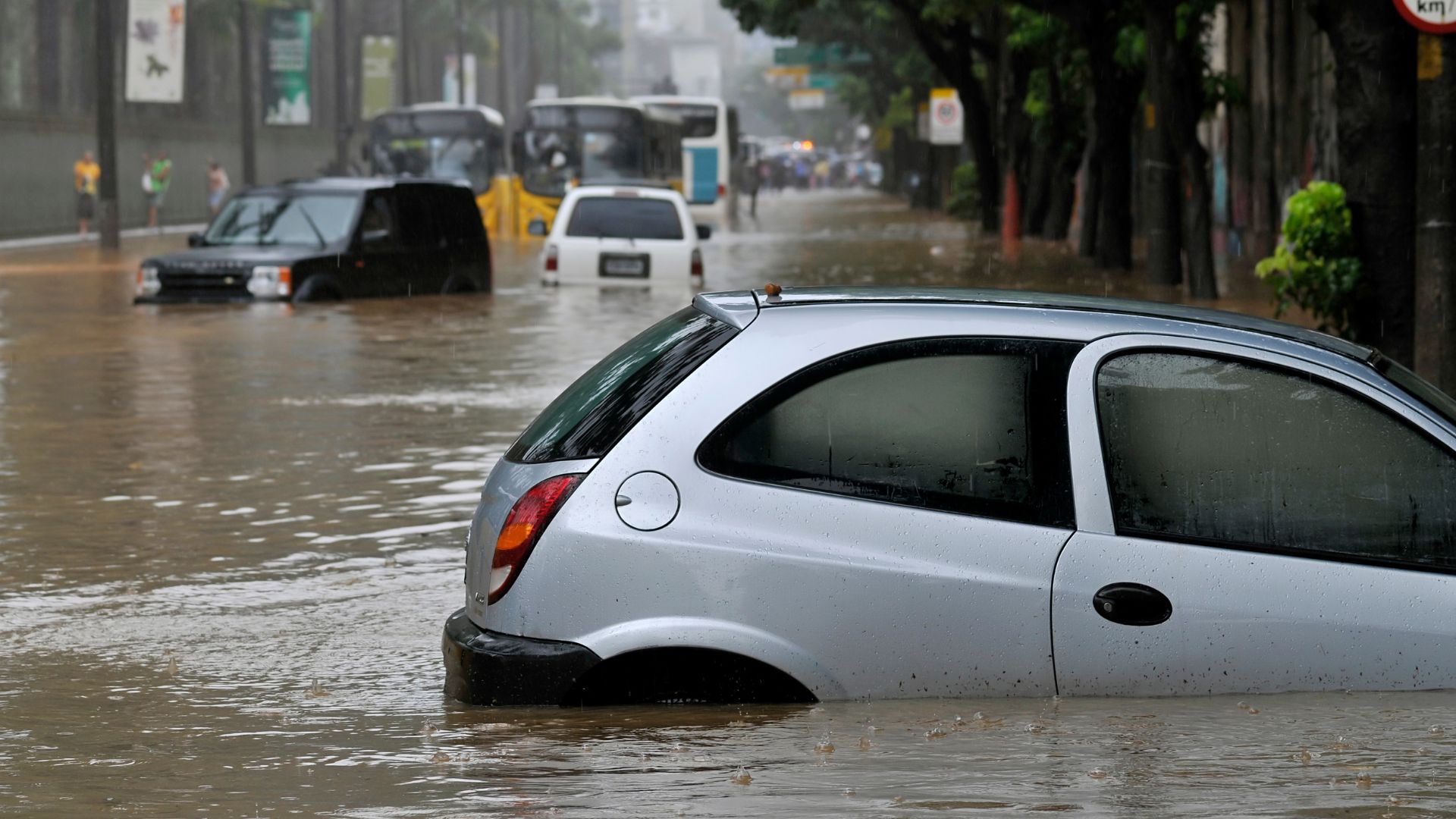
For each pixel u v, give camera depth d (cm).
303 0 17175
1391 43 3064
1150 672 1218
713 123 14738
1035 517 1227
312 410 3381
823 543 1216
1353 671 1226
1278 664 1222
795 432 1237
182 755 1237
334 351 4381
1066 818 1023
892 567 1211
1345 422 1252
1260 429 1248
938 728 1177
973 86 12038
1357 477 1247
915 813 1031
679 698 1226
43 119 12144
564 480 1245
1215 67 10006
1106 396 1245
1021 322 1260
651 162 12556
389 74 17762
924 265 8219
